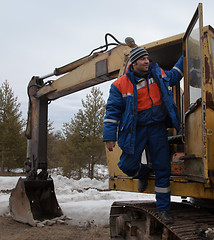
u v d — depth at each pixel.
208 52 3.23
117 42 5.82
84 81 6.14
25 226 6.20
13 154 23.61
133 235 3.98
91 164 20.55
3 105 24.25
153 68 3.32
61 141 21.89
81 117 20.81
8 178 14.23
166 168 3.21
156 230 3.59
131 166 3.32
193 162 2.91
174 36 4.04
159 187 3.23
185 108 3.34
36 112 7.39
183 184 3.24
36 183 6.84
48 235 5.48
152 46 4.25
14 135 23.75
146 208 3.71
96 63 5.85
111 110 3.31
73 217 6.91
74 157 20.55
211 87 3.12
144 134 3.25
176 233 2.74
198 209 3.68
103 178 20.86
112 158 4.50
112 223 4.73
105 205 7.88
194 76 3.09
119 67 5.38
